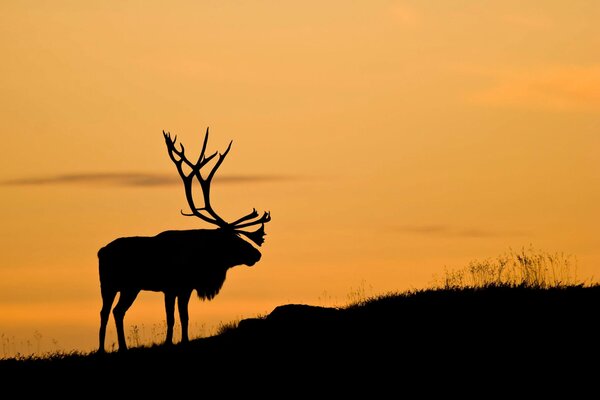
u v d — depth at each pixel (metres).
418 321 58.03
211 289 63.41
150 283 61.47
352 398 51.12
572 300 58.88
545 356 53.22
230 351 57.34
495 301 59.44
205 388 53.38
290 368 54.59
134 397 53.06
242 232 64.25
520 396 49.94
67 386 54.66
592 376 51.19
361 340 56.69
